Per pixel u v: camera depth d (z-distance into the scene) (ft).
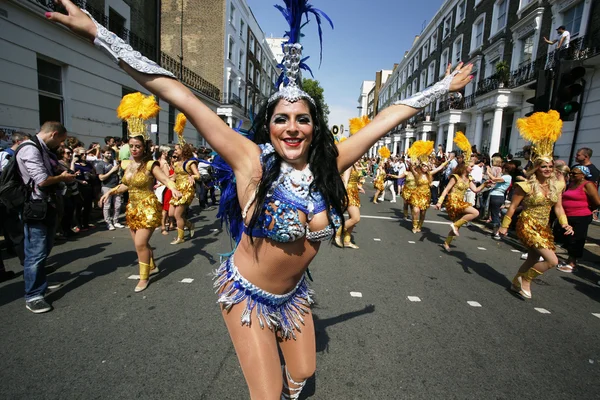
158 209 12.53
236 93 90.74
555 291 14.37
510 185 25.16
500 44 59.67
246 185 5.03
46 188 10.55
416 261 17.94
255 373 5.01
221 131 4.90
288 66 5.43
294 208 4.79
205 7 79.05
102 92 38.91
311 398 7.20
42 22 30.07
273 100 4.97
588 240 24.08
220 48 79.51
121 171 23.75
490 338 10.07
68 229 19.61
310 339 5.90
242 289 5.29
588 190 16.78
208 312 10.88
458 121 71.20
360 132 5.78
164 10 80.18
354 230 25.38
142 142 12.25
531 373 8.41
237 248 5.64
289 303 5.81
